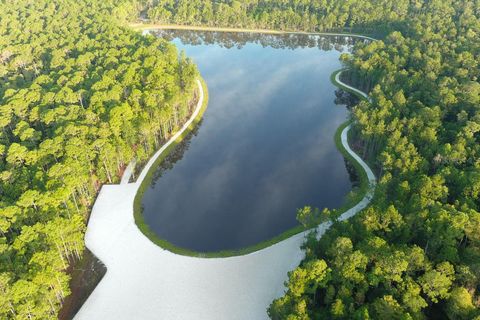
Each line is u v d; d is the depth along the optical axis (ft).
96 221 465.88
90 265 413.18
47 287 339.16
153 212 491.72
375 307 295.28
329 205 501.56
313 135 654.53
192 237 452.35
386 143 511.40
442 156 463.01
